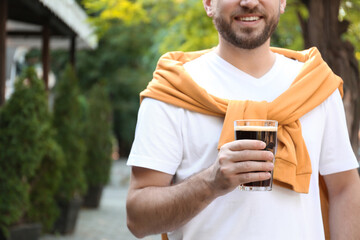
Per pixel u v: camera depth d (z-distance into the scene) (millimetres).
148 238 7035
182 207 1779
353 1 4773
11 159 5336
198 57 2186
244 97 2014
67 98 7730
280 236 1873
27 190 5500
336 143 2025
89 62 25641
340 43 3840
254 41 1920
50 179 6145
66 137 7461
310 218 1958
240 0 1888
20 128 5426
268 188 1690
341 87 2096
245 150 1620
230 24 1921
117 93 26547
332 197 2066
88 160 9750
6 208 5270
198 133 1938
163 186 1924
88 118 9914
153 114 1956
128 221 1942
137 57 25438
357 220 1978
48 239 6867
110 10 8430
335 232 2010
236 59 2037
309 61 2061
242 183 1655
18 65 14438
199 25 8961
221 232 1890
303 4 4059
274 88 2029
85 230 7656
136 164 1918
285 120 1919
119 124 27969
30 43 10828
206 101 1919
